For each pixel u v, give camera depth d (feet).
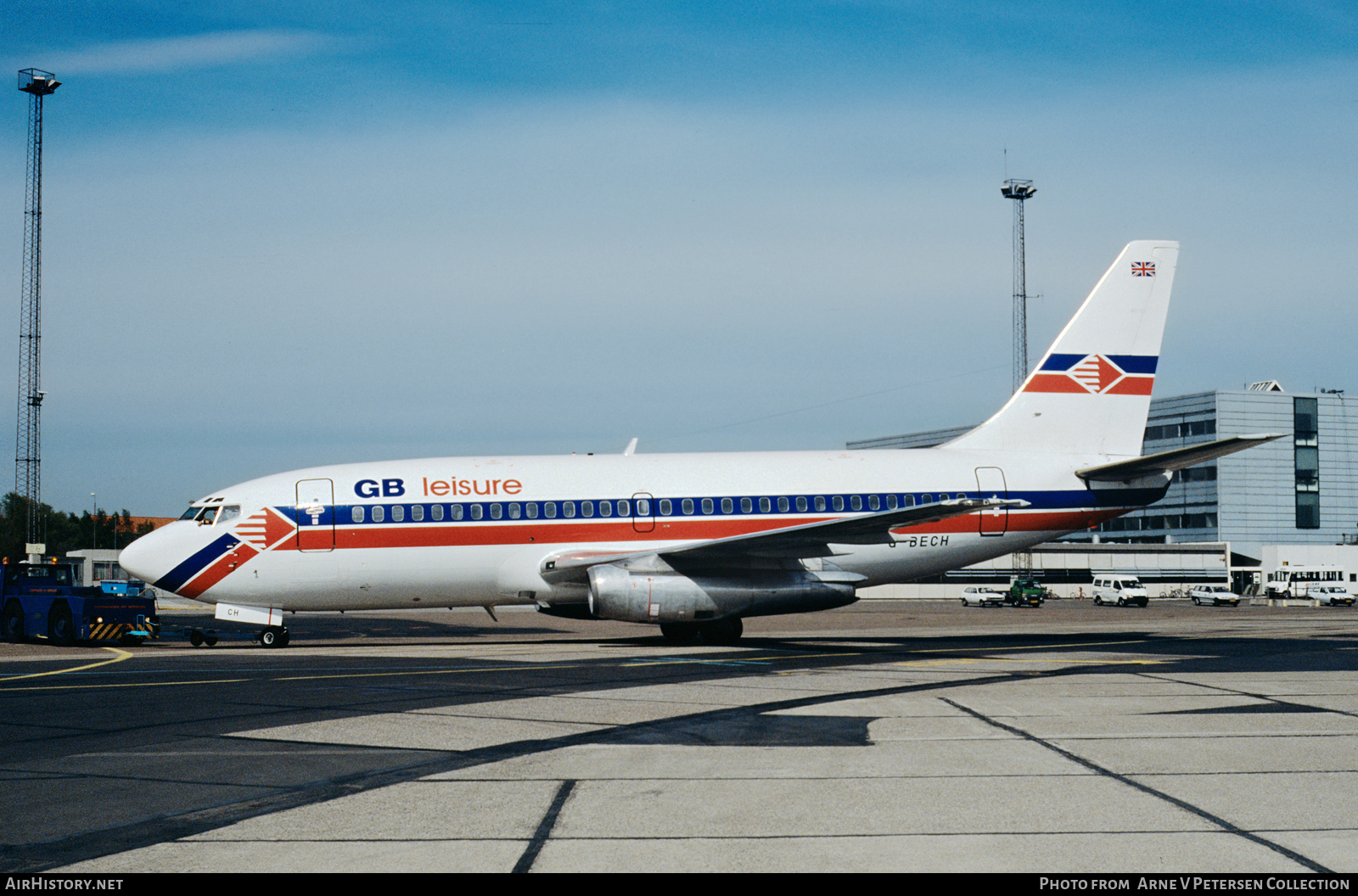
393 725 45.09
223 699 53.72
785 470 98.43
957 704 50.52
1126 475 102.58
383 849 25.70
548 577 92.43
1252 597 317.22
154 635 104.88
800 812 29.14
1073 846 25.68
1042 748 38.60
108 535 531.09
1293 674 64.13
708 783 32.96
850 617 172.24
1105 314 104.22
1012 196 293.02
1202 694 53.93
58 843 26.48
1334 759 36.52
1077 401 103.55
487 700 52.90
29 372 224.94
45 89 218.38
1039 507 100.58
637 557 89.51
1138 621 152.05
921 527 98.43
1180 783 32.63
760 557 91.86
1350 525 352.08
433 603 94.32
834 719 46.16
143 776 34.37
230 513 89.92
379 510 90.89
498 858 24.94
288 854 25.41
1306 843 25.85
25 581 114.62
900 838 26.45
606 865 24.27
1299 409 348.59
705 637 97.19
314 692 56.39
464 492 92.32
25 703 52.75
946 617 174.40
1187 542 349.20
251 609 92.17
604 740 41.11
